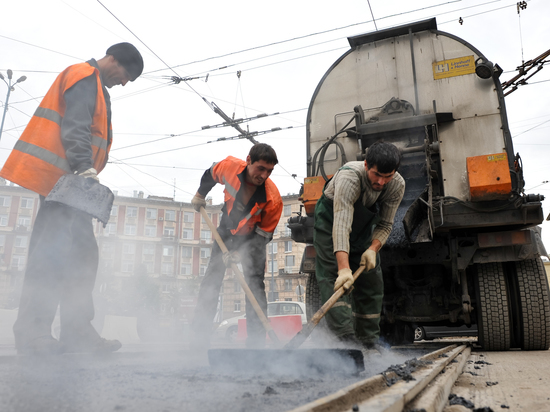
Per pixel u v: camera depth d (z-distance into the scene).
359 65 4.92
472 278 4.30
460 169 4.23
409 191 4.47
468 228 4.02
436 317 4.27
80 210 2.06
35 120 2.34
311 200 4.53
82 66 2.44
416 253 4.09
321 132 4.91
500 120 4.25
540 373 2.19
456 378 1.91
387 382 1.28
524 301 4.02
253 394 1.15
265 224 3.23
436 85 4.54
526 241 3.83
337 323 2.55
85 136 2.31
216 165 3.28
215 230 3.16
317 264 2.83
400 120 4.43
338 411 0.87
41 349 1.98
